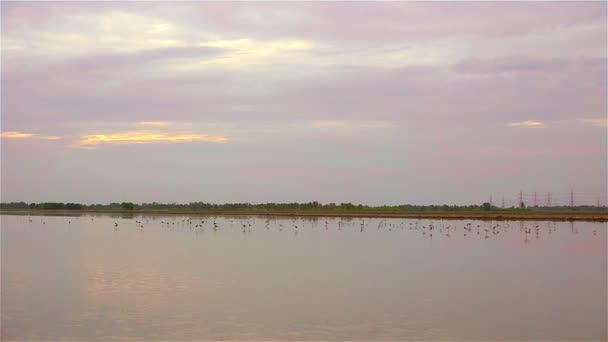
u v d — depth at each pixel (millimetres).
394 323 25781
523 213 155625
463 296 31938
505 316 27219
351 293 32562
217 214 162250
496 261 47875
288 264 44938
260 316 26844
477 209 189375
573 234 81375
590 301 30812
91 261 46312
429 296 31938
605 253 54750
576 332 24609
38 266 43094
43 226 99688
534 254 53719
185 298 30828
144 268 42094
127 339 23156
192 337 23453
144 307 28641
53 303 29391
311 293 32500
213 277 37906
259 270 41375
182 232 83812
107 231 85938
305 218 133625
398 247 60188
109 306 28828
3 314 27094
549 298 31641
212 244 62781
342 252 54594
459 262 47000
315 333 24125
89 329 24578
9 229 90625
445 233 82875
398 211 174750
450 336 23875
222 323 25594
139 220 124500
